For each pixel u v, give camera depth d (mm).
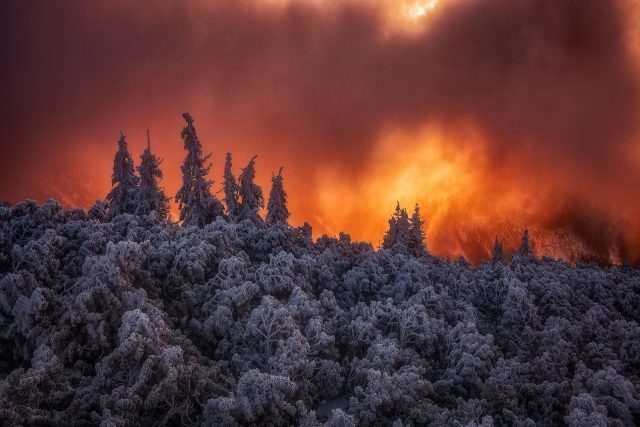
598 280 25516
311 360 15820
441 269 28391
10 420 10031
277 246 23641
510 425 14984
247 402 12195
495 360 17688
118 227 20844
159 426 12039
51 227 19125
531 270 26812
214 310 16984
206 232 21297
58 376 11688
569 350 17609
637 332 18281
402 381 14781
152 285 16625
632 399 13523
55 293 14219
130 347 12367
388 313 18781
